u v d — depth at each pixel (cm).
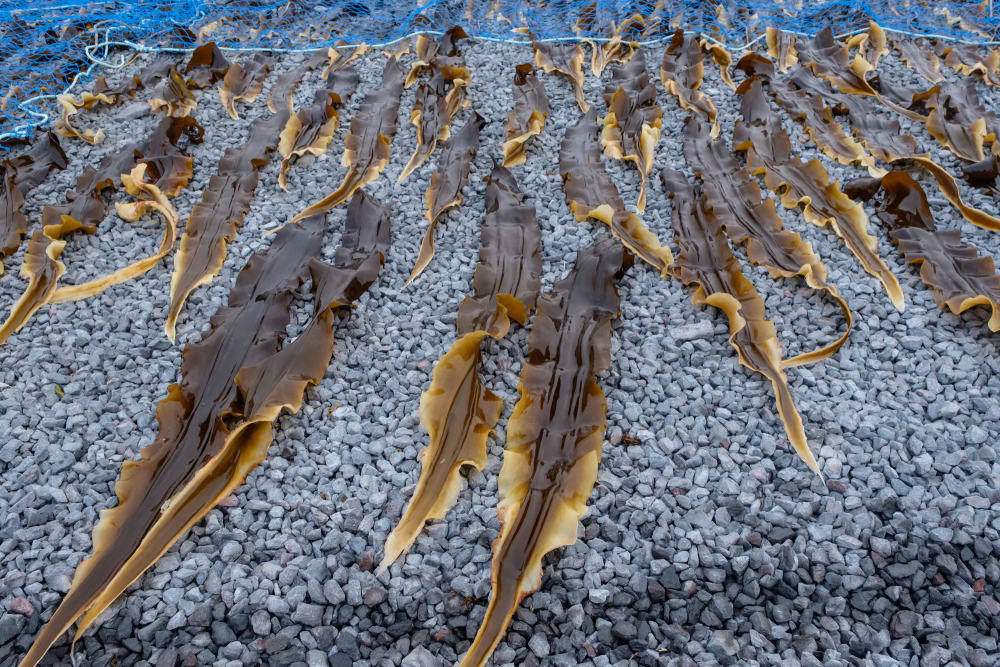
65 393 157
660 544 137
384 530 138
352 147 209
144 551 132
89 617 125
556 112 226
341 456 148
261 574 134
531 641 127
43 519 140
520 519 134
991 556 134
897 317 168
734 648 127
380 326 168
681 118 223
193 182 204
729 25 262
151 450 144
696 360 162
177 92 226
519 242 182
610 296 168
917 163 202
